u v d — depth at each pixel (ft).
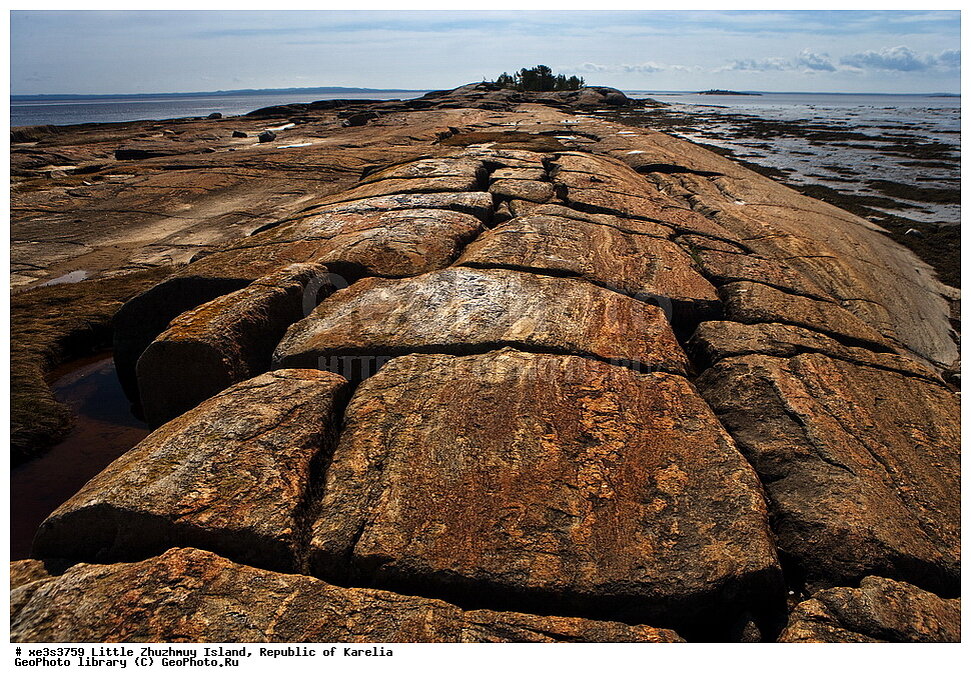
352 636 8.40
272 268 19.21
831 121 158.20
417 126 71.20
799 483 11.53
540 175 30.42
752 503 10.51
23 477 15.39
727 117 175.11
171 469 10.36
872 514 10.78
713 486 10.85
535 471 10.84
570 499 10.36
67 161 62.64
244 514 9.65
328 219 23.70
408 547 9.44
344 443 11.48
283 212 38.93
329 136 71.05
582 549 9.57
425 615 8.67
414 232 20.92
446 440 11.37
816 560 10.22
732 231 26.73
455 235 21.26
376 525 9.74
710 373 15.07
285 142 68.23
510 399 12.45
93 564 9.39
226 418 11.59
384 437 11.48
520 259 18.83
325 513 10.02
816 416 13.25
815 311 18.71
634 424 12.17
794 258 24.44
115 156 67.72
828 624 9.23
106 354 22.38
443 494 10.30
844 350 16.67
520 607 9.09
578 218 23.36
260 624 8.41
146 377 15.10
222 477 10.24
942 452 13.16
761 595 9.52
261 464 10.53
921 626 9.22
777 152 87.10
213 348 14.58
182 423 11.81
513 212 24.79
